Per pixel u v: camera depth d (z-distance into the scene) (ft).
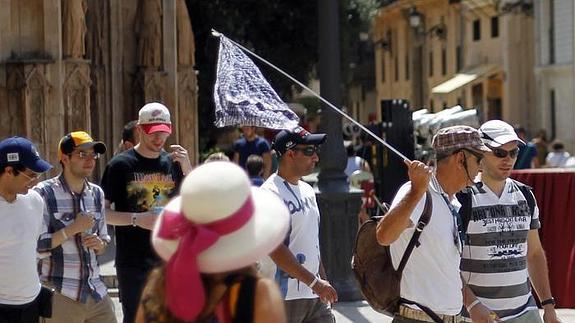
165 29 154.40
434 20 451.12
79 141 60.34
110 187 65.62
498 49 393.29
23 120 122.11
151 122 65.51
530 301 57.16
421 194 48.19
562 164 210.38
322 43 99.60
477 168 51.11
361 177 133.39
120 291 65.62
